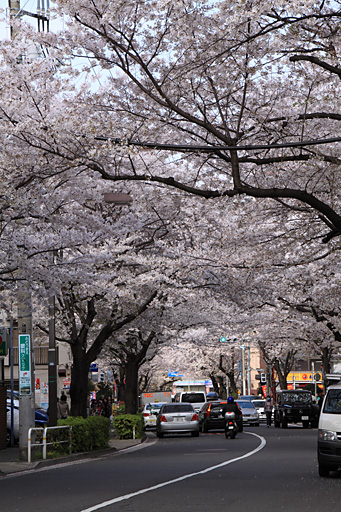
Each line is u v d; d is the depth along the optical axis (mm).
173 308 38594
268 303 32844
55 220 22016
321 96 19797
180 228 28422
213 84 18344
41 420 35625
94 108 18453
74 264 22781
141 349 46219
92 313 31234
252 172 21234
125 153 17016
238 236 24203
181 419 42375
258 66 17516
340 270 26875
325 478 16906
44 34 17703
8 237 20984
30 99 18859
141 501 12797
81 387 31125
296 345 59844
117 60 17469
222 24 16734
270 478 16875
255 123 19578
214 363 86250
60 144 17672
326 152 20188
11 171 19078
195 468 19797
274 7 14422
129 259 28703
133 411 45156
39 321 34594
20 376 23875
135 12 16266
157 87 16141
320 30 16656
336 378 20141
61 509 11938
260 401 69875
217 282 30609
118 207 28266
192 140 20734
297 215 23766
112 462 23109
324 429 17375
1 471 19281
